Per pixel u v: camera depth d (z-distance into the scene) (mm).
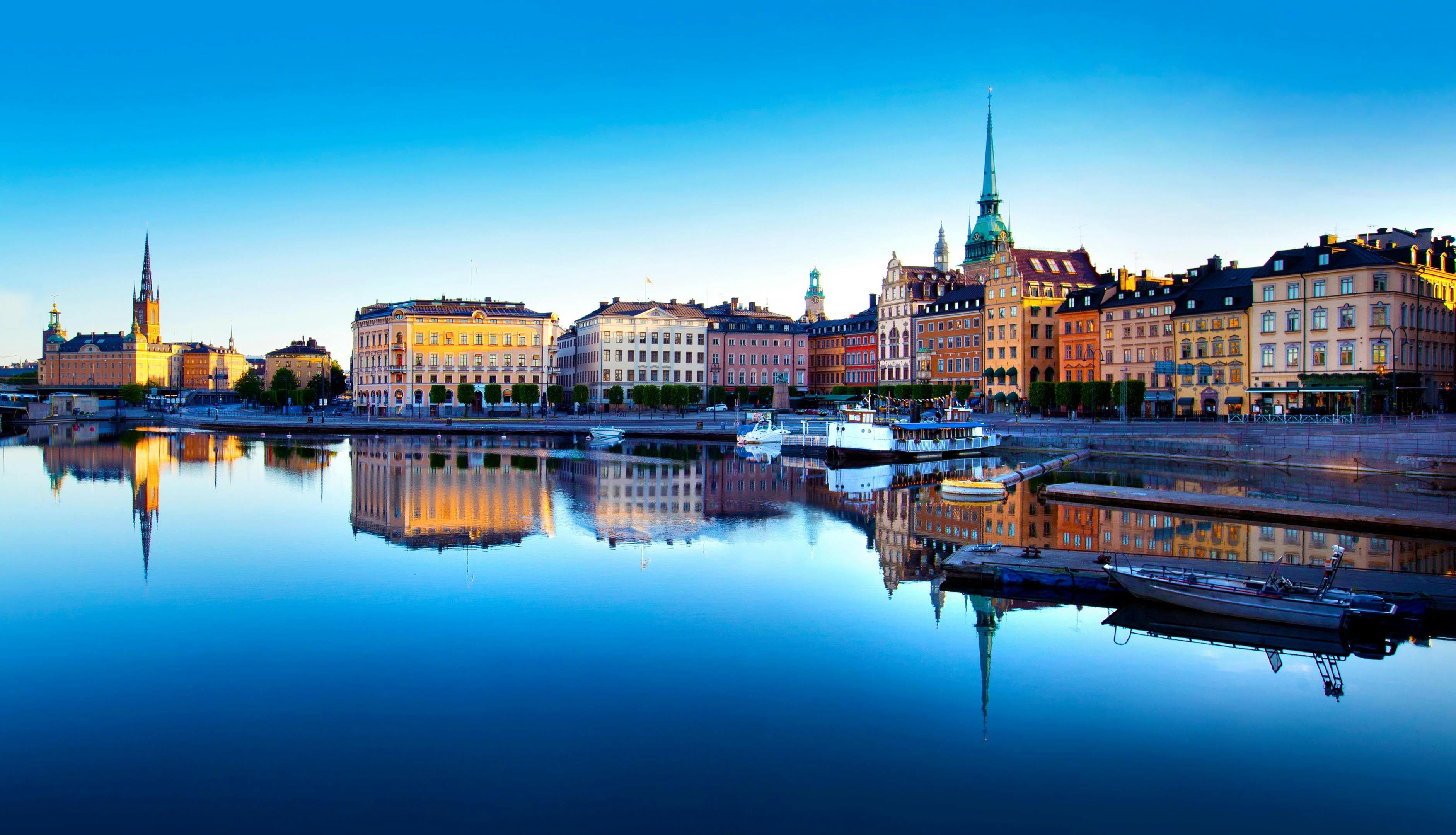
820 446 126500
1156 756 26875
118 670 33344
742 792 24672
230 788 24812
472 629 38062
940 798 24422
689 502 75750
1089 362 173750
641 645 35938
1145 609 40469
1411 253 124625
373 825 23078
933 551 54156
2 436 166875
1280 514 63250
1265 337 136875
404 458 116438
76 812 23641
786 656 34781
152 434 171625
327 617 39875
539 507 72375
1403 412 120562
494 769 25891
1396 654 34688
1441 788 25141
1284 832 23062
